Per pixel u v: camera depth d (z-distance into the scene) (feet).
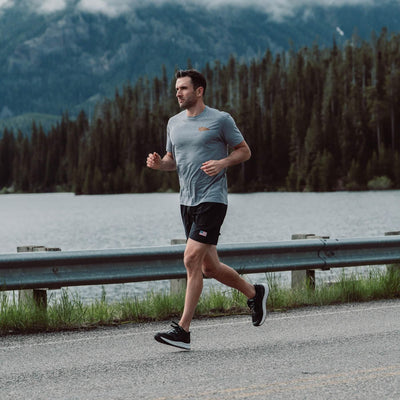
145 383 18.92
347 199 342.85
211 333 26.23
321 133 496.64
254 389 18.11
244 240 118.62
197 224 23.85
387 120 501.97
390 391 17.84
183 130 24.04
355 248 34.81
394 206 258.98
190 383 18.84
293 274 36.09
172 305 30.40
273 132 544.21
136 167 618.03
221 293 32.91
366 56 586.86
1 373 20.30
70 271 28.27
